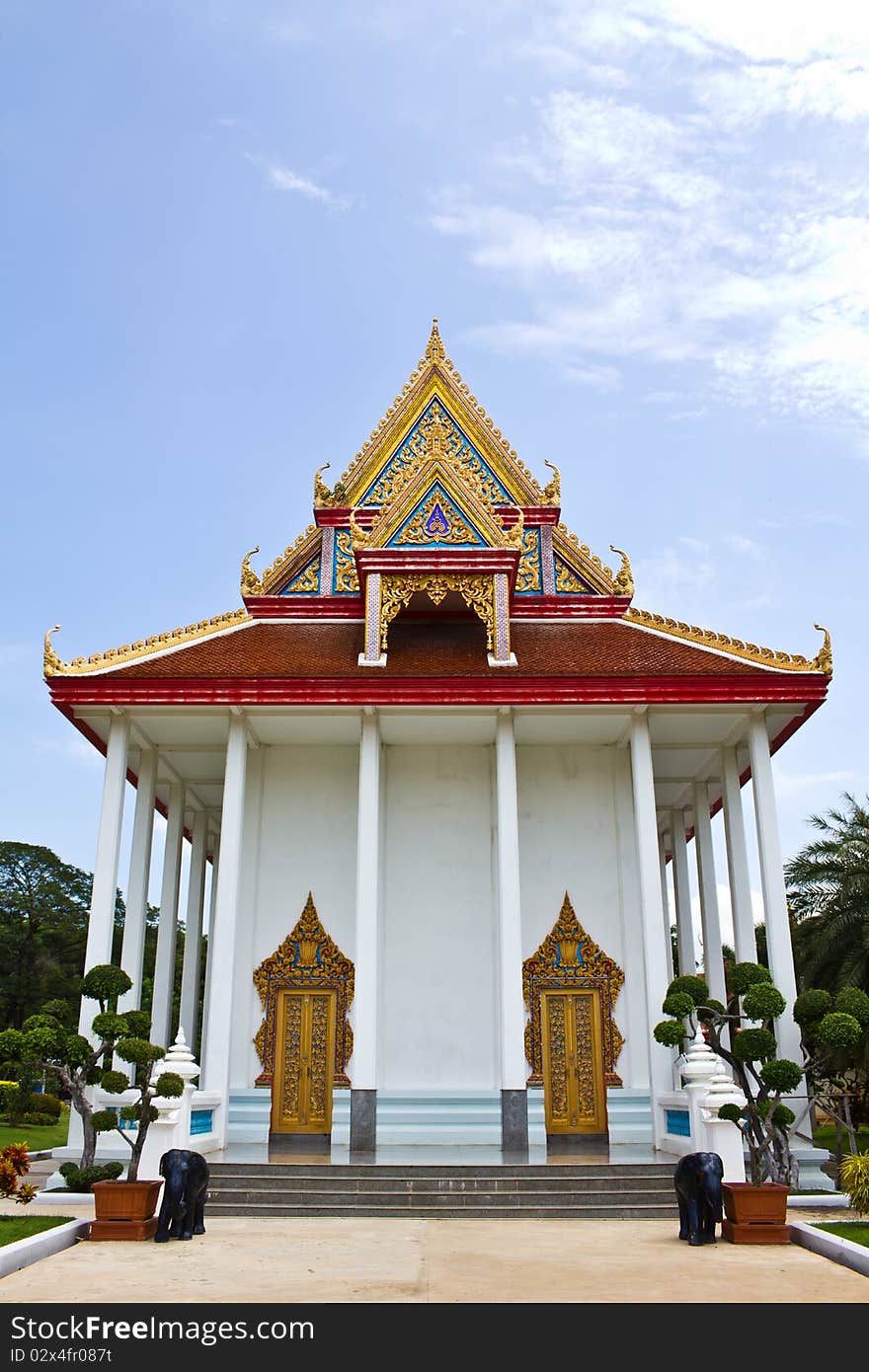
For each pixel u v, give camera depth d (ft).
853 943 84.12
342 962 62.75
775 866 57.77
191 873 78.89
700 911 72.08
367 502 75.77
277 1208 42.50
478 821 65.62
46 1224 38.04
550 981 62.64
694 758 69.72
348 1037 61.36
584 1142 59.31
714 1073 46.70
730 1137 40.57
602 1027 61.82
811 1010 43.73
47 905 212.43
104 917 56.59
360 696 58.90
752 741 60.03
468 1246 34.88
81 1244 35.17
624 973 62.80
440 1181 44.52
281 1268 30.58
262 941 63.26
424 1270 30.30
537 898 64.34
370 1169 45.21
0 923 203.21
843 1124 49.88
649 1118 59.47
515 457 76.89
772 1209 36.32
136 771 73.87
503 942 55.77
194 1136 49.70
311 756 66.80
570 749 67.36
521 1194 43.27
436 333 79.56
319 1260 31.96
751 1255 33.47
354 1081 53.47
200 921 77.97
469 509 65.87
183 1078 43.34
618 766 66.64
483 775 66.54
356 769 66.49
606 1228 39.29
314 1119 59.88
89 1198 43.75
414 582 64.28
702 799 73.36
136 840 64.59
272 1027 61.62
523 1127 52.37
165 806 81.51
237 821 58.65
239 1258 32.35
